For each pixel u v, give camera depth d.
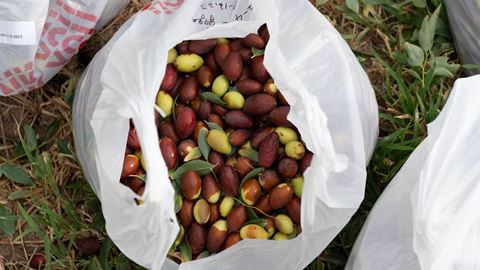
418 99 0.72
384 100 0.77
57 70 0.71
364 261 0.62
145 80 0.57
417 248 0.55
